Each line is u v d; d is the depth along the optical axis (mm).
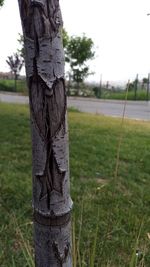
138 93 29016
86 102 24734
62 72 1007
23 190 4141
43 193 1061
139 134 8867
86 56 31078
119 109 19969
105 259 2576
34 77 995
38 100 1010
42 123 1021
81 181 4719
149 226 3314
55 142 1035
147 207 3994
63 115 1032
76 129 8977
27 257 1735
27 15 966
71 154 6094
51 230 1079
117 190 4434
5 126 8539
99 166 5520
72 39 30734
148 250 2811
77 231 3111
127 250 2902
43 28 959
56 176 1054
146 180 5062
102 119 12297
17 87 32969
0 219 3361
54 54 984
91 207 3734
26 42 991
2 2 10391
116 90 32531
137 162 5949
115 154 6320
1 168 5012
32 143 1060
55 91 1004
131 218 3531
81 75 31469
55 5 967
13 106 14906
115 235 3137
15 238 2973
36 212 1084
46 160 1040
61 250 1096
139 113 18172
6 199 3869
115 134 8547
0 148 6219
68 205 1095
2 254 2709
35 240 1109
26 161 5445
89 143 7117
